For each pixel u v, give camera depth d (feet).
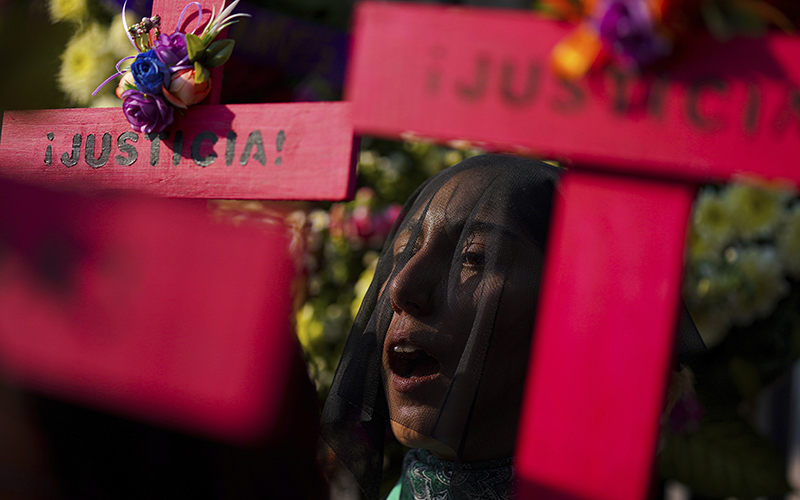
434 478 2.78
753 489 4.83
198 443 1.73
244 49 5.13
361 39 1.90
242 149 2.55
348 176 2.39
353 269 5.59
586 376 1.81
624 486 1.75
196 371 1.30
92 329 1.28
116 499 1.63
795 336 5.03
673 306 1.77
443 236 2.90
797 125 1.73
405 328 2.80
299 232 4.93
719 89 1.76
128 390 1.31
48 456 1.54
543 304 1.87
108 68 5.35
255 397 1.33
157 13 2.83
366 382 3.00
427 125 1.86
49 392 1.46
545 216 2.91
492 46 1.85
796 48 1.74
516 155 3.25
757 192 4.90
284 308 1.41
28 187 1.29
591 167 1.86
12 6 3.87
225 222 1.36
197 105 2.64
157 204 1.32
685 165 1.76
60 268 1.28
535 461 1.82
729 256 5.02
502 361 2.71
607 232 1.84
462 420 2.59
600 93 1.80
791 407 8.61
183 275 1.31
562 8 1.81
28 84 3.60
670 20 1.71
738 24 1.75
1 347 1.28
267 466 1.88
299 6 5.71
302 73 5.37
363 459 3.09
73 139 2.81
